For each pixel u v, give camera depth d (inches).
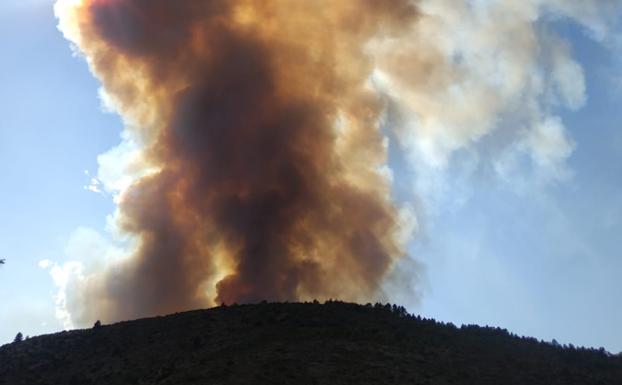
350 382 1987.0
